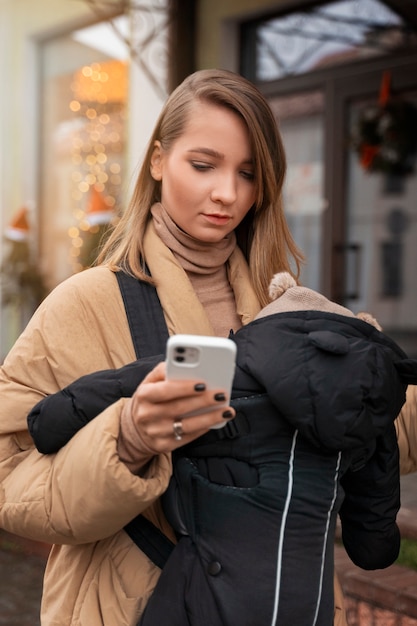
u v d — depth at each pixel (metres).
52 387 1.22
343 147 5.50
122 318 1.23
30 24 7.46
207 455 1.10
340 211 5.59
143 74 6.18
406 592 2.34
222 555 1.05
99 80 6.94
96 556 1.18
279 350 1.05
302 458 1.07
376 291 5.55
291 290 1.18
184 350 0.92
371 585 2.44
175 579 1.08
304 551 1.05
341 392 1.02
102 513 1.02
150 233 1.31
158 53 5.72
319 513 1.06
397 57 5.17
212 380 0.94
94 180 6.99
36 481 1.11
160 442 0.98
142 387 0.96
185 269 1.32
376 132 5.12
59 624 1.18
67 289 1.24
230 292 1.39
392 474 1.19
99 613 1.15
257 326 1.11
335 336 1.05
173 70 5.60
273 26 5.75
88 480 1.01
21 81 7.58
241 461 1.08
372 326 1.15
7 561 4.03
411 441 1.36
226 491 1.07
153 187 1.36
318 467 1.07
